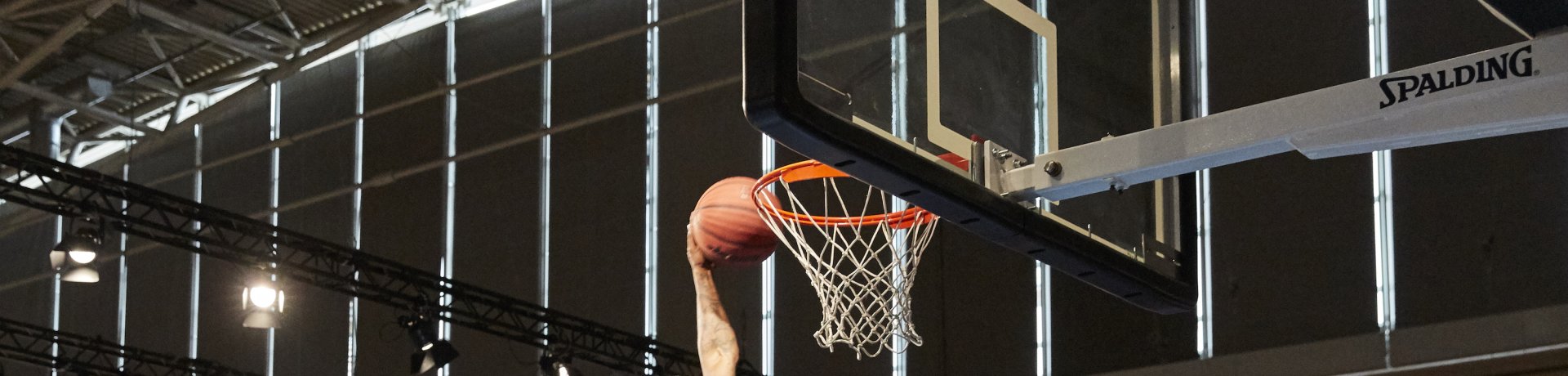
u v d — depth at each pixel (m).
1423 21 8.25
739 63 10.75
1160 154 2.75
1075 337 9.38
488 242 11.78
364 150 12.59
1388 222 8.33
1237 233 8.89
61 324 14.62
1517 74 2.42
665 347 10.50
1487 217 8.00
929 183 2.69
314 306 12.80
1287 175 8.77
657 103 11.11
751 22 2.47
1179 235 3.27
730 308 10.66
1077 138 3.05
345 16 11.88
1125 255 3.10
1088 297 9.39
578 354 10.48
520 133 11.77
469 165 12.01
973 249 9.94
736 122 10.69
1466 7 8.09
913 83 2.73
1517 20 2.41
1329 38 8.61
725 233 3.05
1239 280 8.81
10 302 15.03
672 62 11.12
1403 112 2.51
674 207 10.88
